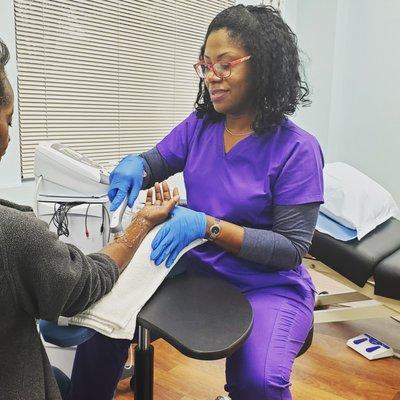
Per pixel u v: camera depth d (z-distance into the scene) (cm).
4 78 64
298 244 112
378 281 171
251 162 117
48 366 72
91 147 214
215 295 96
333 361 193
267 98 115
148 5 228
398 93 282
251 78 113
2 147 68
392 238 194
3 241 59
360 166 308
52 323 83
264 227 119
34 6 177
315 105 312
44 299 65
